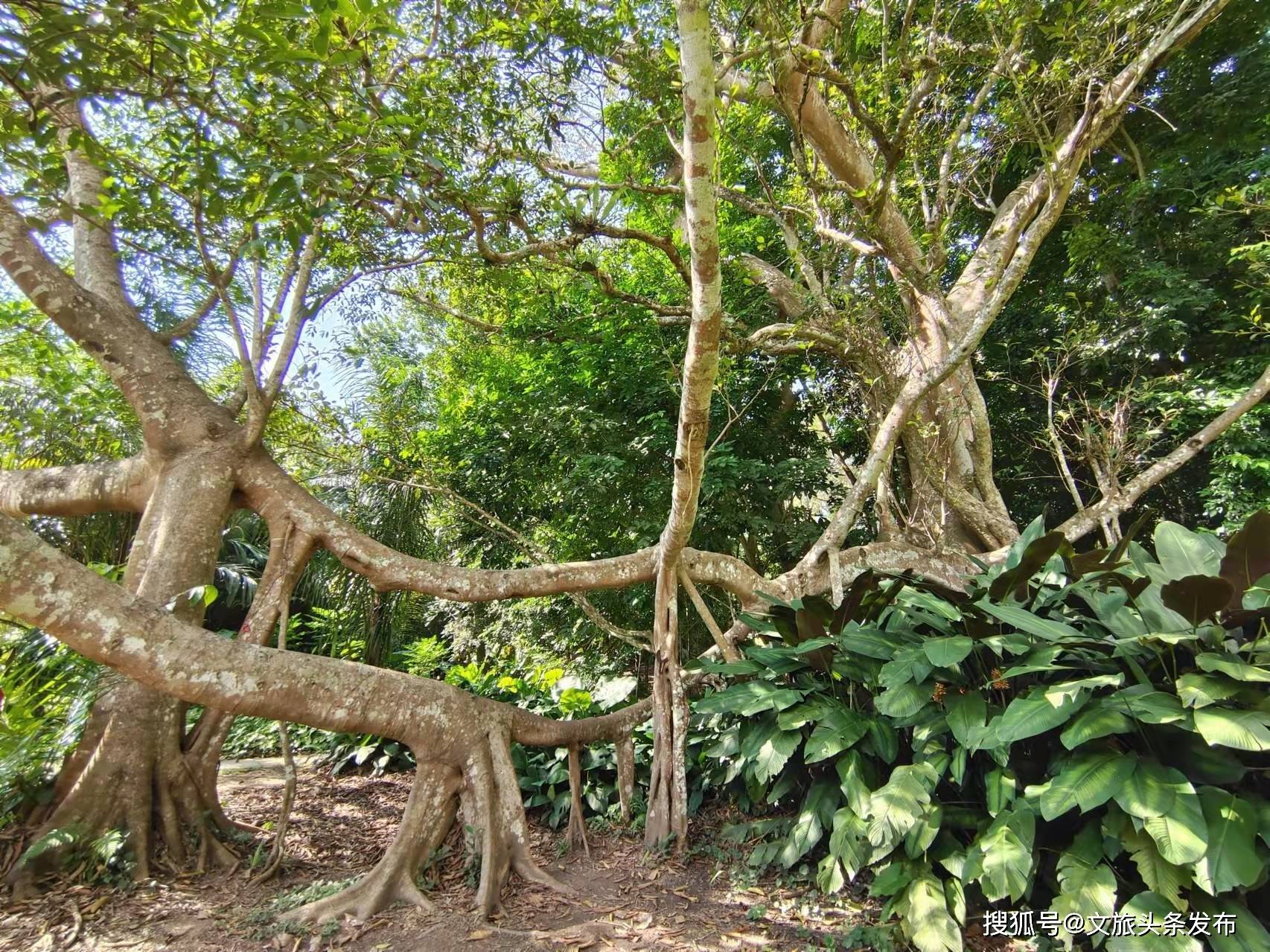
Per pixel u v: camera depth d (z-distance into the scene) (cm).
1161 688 282
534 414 827
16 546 257
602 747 501
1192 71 766
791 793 413
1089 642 291
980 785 328
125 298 508
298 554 442
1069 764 268
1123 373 779
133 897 333
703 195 252
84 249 508
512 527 876
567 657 845
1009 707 281
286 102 321
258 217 315
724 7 536
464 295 741
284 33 310
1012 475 916
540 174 500
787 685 402
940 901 282
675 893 348
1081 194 816
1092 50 480
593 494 770
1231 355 736
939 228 595
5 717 364
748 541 741
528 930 311
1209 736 230
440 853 362
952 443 661
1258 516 273
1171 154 757
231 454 454
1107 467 574
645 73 458
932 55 470
